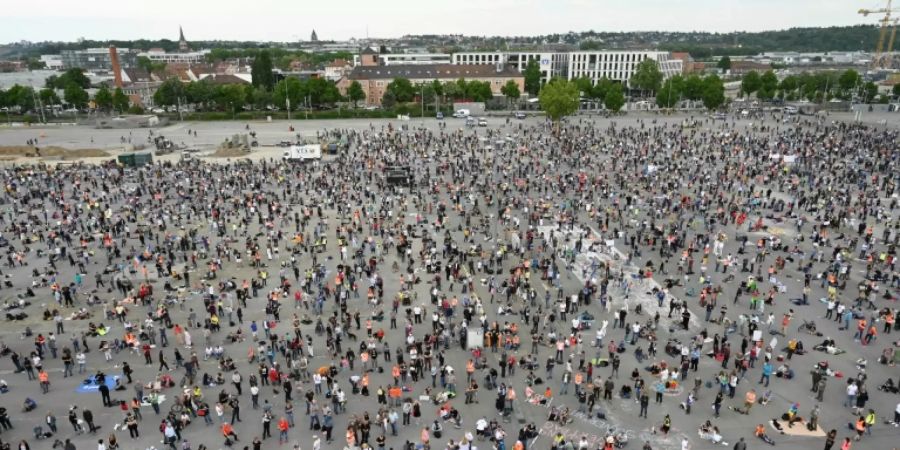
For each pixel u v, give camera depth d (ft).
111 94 610.65
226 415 112.98
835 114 558.56
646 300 162.09
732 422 109.40
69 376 126.52
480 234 217.77
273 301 154.40
